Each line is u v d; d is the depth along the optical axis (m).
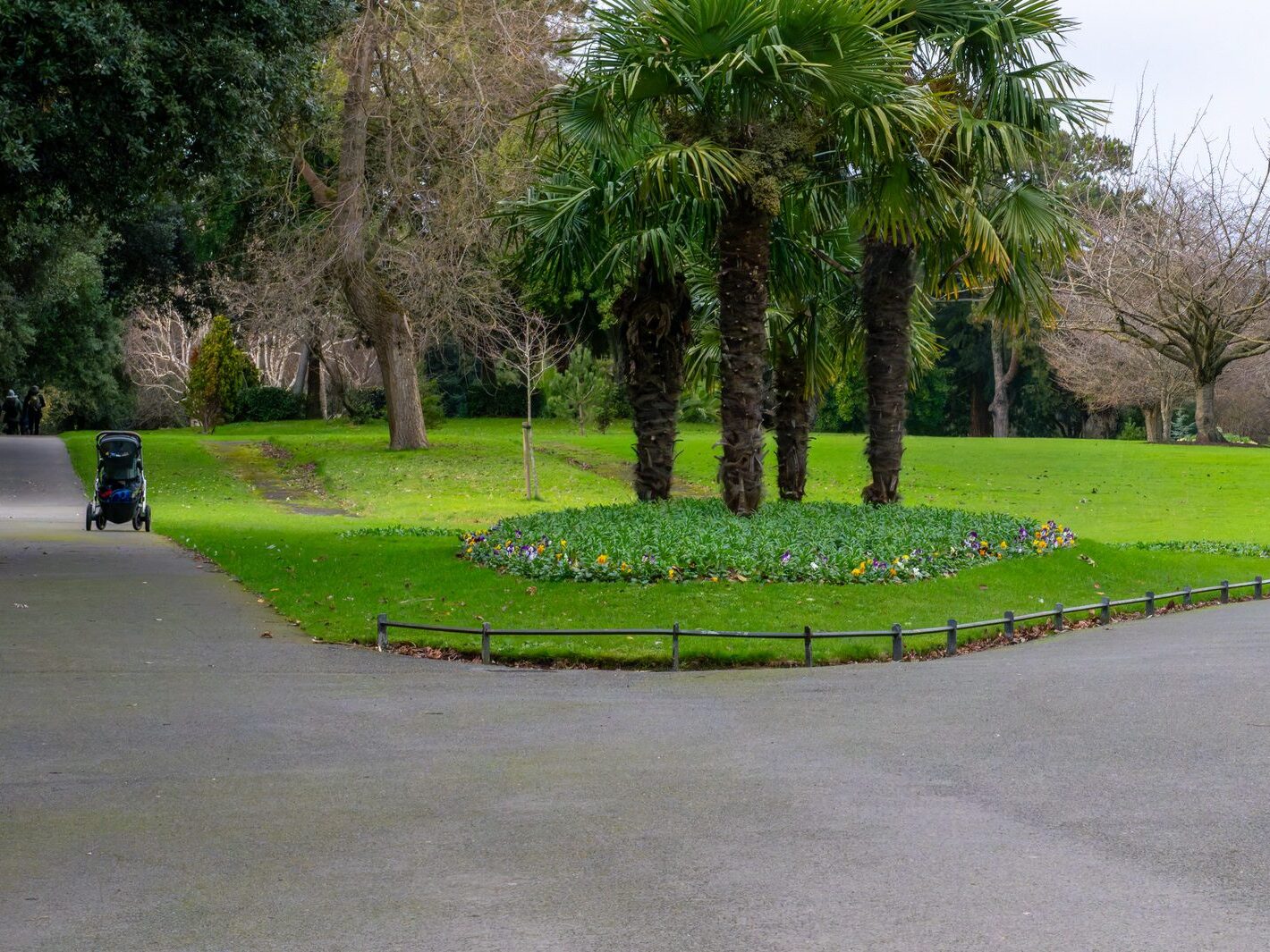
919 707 8.61
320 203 36.78
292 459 36.97
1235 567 19.39
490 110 32.66
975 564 15.60
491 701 8.95
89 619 12.27
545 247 19.16
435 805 6.09
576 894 4.84
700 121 16.64
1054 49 18.58
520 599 13.09
